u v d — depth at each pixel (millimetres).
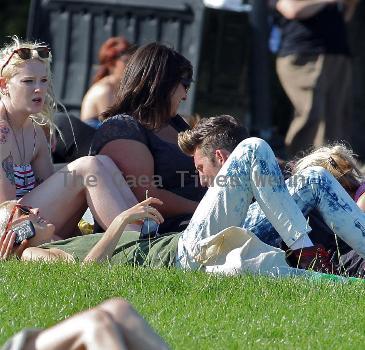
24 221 26516
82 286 22766
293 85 48656
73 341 15562
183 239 25312
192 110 49562
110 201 27578
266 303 22109
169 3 50594
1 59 28781
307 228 24828
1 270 24141
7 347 15500
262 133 52500
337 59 48250
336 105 48750
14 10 75875
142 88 29594
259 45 52531
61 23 51312
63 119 34344
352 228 25516
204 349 19109
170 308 21609
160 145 29422
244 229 24562
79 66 51094
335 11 48125
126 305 16234
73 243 26656
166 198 29219
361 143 63344
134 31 50875
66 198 27938
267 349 19266
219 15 51969
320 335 20281
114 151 29078
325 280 23984
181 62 29812
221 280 23328
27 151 29062
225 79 52531
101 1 50906
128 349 15945
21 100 28469
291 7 47750
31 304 21516
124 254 25844
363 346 19734
